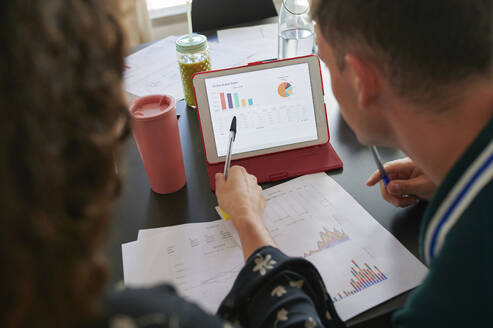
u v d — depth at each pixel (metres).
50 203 0.24
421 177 0.78
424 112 0.49
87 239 0.28
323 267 0.68
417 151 0.54
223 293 0.65
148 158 0.79
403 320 0.49
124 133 0.33
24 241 0.24
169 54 1.33
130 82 1.18
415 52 0.45
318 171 0.89
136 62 1.28
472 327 0.45
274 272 0.58
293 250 0.71
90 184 0.27
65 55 0.24
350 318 0.61
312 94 0.91
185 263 0.70
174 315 0.34
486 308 0.43
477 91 0.46
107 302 0.33
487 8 0.42
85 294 0.28
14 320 0.25
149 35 2.18
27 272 0.24
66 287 0.27
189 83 1.04
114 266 0.70
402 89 0.49
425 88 0.47
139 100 0.78
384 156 0.92
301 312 0.54
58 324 0.27
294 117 0.92
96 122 0.27
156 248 0.73
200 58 1.03
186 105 1.11
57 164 0.24
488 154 0.44
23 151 0.23
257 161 0.91
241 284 0.59
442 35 0.43
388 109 0.53
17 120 0.23
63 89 0.24
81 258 0.28
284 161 0.91
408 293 0.64
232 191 0.76
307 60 0.90
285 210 0.80
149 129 0.75
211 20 1.60
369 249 0.71
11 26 0.23
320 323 0.54
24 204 0.24
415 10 0.43
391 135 0.59
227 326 0.37
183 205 0.82
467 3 0.42
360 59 0.50
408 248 0.71
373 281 0.66
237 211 0.72
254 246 0.66
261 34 1.39
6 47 0.23
